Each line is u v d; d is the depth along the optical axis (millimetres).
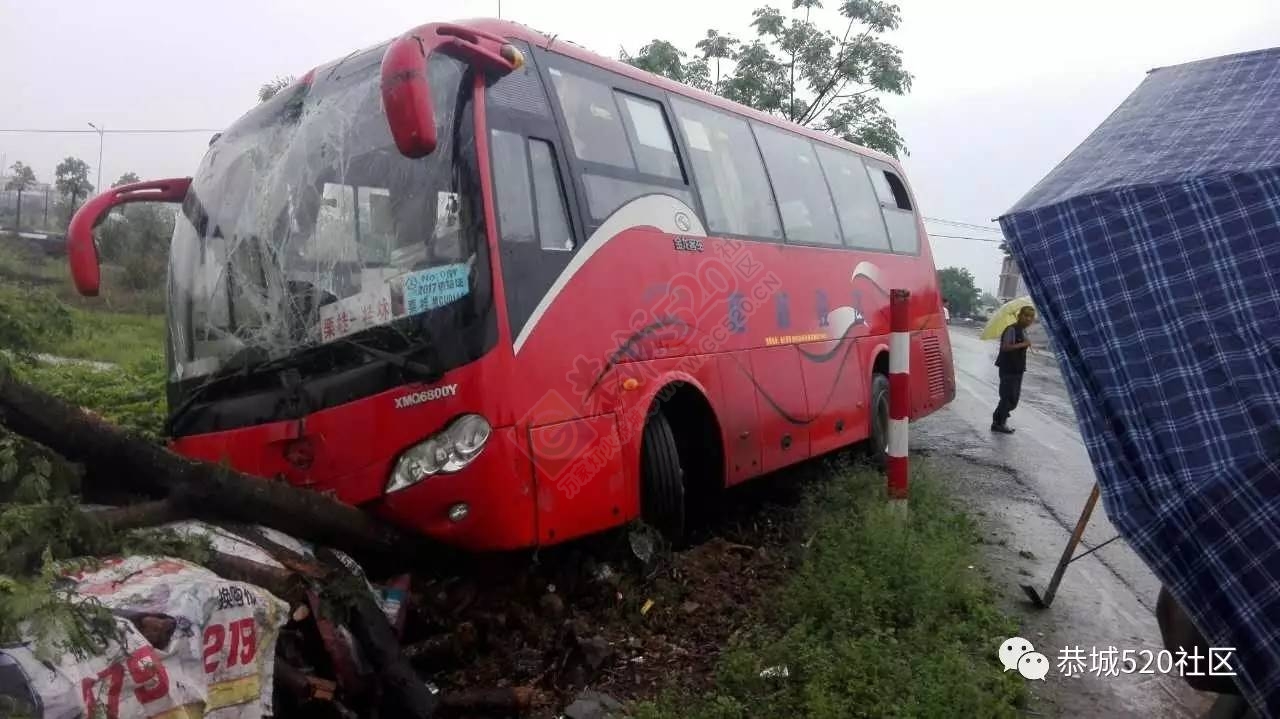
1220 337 2498
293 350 4613
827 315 7922
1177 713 4090
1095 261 2736
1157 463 2443
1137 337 2592
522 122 4801
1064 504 7922
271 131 5078
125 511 3486
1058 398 16625
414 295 4359
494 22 4965
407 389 4316
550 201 4852
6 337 5395
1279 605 2244
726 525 6957
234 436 4750
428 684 4281
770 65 18859
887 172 10211
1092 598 5492
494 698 3980
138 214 27062
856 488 6988
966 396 16531
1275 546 2277
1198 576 2344
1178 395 2477
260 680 3186
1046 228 2861
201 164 5328
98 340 14383
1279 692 2215
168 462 3697
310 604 3742
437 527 4316
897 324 6027
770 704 3861
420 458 4289
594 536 5332
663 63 16922
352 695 3770
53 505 3232
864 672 3938
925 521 6238
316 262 4633
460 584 4926
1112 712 4086
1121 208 2771
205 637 3018
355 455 4418
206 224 5078
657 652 4645
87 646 2650
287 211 4797
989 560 6141
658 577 5340
